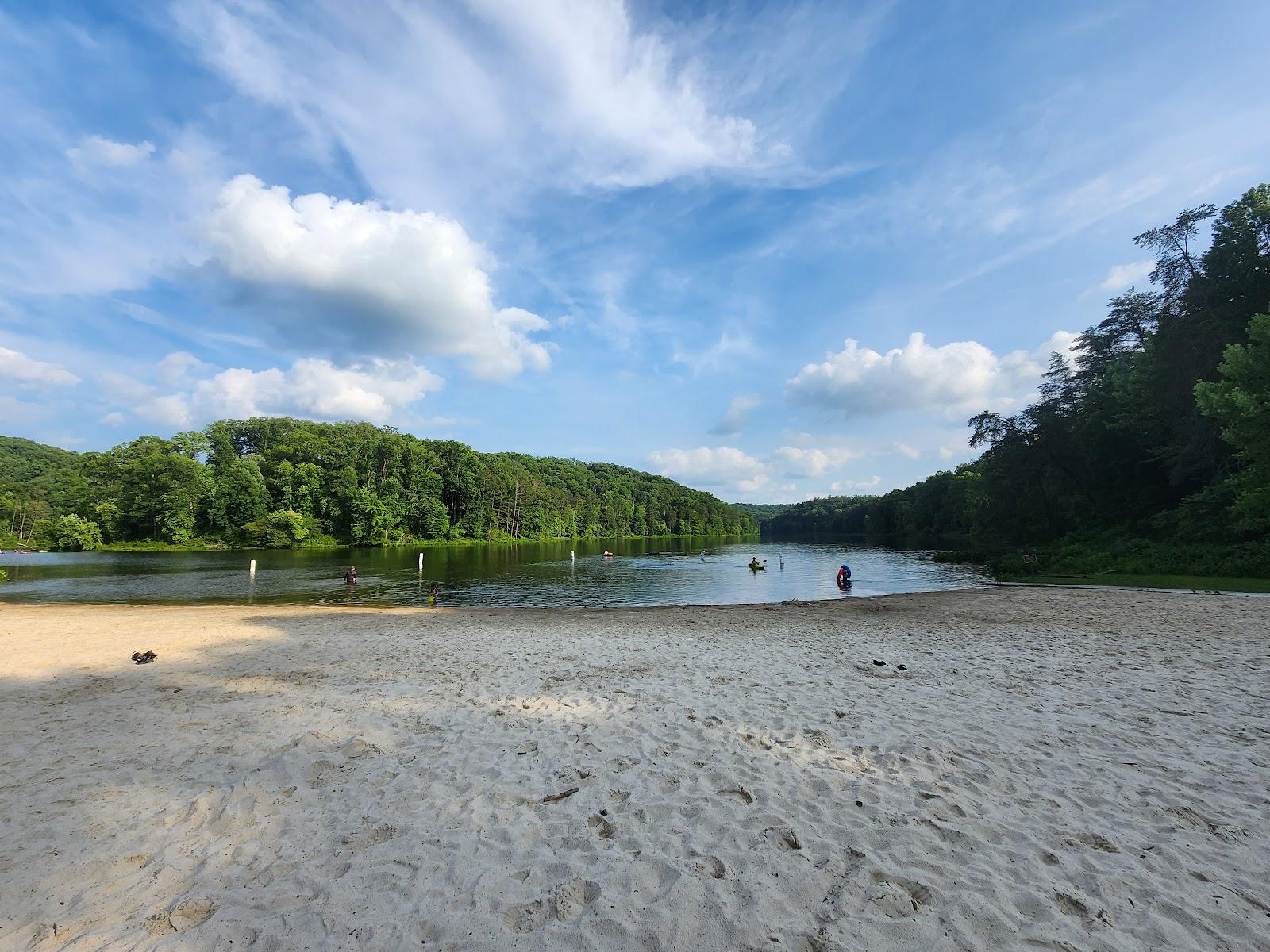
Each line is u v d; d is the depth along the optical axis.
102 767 5.23
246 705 7.27
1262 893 3.26
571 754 5.45
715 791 4.63
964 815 4.20
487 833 4.01
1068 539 36.56
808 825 4.05
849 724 6.26
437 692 7.89
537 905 3.20
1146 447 32.72
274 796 4.56
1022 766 5.09
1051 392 44.97
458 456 89.62
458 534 85.06
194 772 5.10
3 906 3.20
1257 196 26.97
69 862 3.65
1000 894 3.26
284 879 3.48
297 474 73.38
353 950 2.86
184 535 67.06
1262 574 20.50
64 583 29.77
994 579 29.19
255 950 2.88
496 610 19.94
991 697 7.37
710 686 8.09
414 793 4.64
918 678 8.51
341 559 48.62
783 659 10.12
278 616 17.67
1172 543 27.25
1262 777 4.83
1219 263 27.75
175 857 3.72
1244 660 9.30
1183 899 3.22
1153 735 5.87
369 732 6.01
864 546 75.56
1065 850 3.72
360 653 11.15
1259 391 19.84
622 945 2.87
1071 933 2.94
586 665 9.79
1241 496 20.75
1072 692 7.61
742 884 3.37
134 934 2.99
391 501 75.88
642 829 4.04
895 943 2.87
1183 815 4.19
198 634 13.77
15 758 5.46
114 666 10.01
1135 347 41.69
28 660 10.49
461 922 3.06
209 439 83.00
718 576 36.16
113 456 74.12
